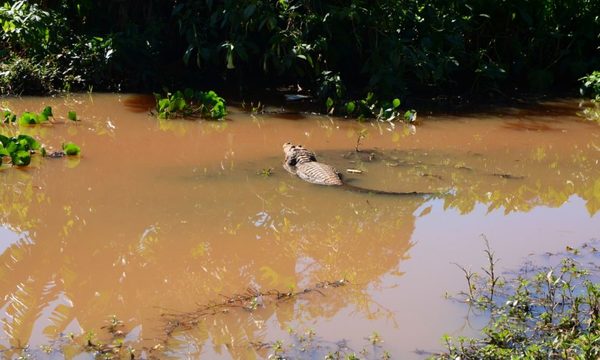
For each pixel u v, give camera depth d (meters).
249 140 9.24
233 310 5.09
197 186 7.48
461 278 5.59
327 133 9.70
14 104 10.49
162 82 11.74
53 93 11.18
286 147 8.46
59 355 4.48
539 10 13.05
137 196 7.16
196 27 11.79
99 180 7.57
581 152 9.16
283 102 11.27
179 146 8.85
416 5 12.04
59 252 5.99
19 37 11.54
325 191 7.43
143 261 5.86
